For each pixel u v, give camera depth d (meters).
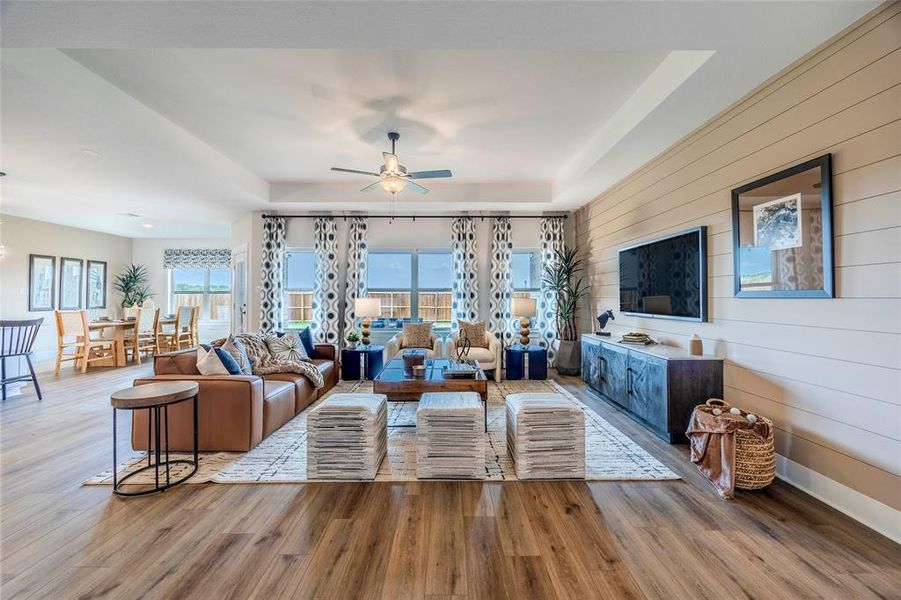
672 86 2.64
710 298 3.21
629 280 4.51
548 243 6.36
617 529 2.03
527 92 3.10
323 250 6.34
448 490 2.46
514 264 6.63
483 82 2.95
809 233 2.32
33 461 2.87
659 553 1.84
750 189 2.75
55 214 6.61
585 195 5.39
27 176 4.46
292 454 2.98
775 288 2.55
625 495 2.38
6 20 1.88
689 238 3.42
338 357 5.96
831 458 2.23
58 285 7.56
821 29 2.04
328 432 2.58
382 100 3.21
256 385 3.11
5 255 6.55
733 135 2.94
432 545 1.90
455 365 3.95
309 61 2.68
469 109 3.37
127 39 2.05
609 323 5.16
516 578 1.68
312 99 3.20
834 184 2.19
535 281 6.60
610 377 4.16
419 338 5.61
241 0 1.76
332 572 1.72
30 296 7.10
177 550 1.86
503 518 2.14
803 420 2.40
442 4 1.82
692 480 2.57
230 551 1.86
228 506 2.26
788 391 2.50
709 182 3.21
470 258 6.34
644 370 3.46
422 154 4.46
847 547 1.86
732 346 2.98
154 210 6.25
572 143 4.13
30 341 4.60
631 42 2.12
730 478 2.34
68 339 7.61
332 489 2.47
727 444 2.38
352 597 1.58
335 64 2.72
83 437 3.36
